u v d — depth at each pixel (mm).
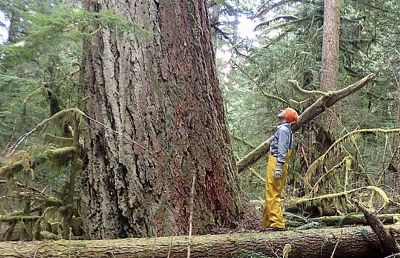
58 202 6254
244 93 14219
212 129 6465
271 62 14219
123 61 5902
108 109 5832
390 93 14102
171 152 5965
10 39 7824
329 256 5543
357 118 12789
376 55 14773
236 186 6742
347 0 14617
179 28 6336
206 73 6559
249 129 13242
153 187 5766
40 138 6500
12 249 4625
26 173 6070
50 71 6770
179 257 5039
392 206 7855
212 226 6105
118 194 5695
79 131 6238
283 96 13023
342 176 8961
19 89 6199
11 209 6879
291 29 15156
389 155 10945
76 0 7137
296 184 10328
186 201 5953
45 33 4285
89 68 5988
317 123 10898
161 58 6109
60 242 4887
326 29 13047
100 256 4820
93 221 5730
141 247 4988
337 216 7520
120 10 5965
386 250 5527
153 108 5941
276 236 5477
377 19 14625
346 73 14352
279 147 6031
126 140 5766
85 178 5871
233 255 5199
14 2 6691
